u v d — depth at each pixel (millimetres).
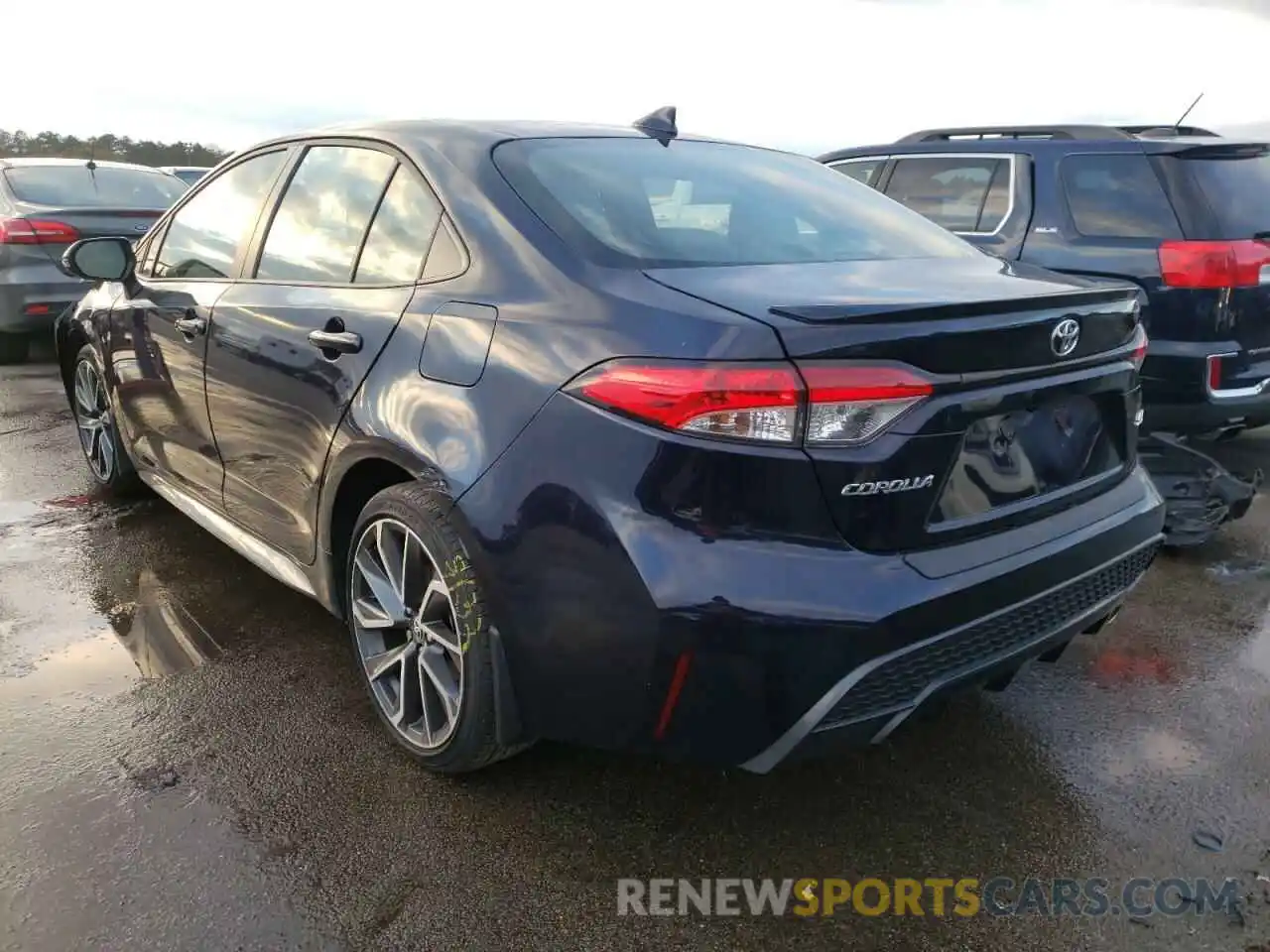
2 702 2900
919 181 5840
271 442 3016
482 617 2268
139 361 3859
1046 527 2289
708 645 1933
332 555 2836
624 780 2576
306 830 2365
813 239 2654
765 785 2574
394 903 2145
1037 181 5223
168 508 4617
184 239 3750
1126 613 3652
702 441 1913
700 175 2873
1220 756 2734
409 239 2662
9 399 6961
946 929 2109
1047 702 3008
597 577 2031
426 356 2420
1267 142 4875
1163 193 4773
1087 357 2324
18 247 7359
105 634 3352
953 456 2053
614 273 2209
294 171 3225
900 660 1995
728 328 1931
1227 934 2088
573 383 2084
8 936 2016
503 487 2176
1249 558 4188
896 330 1938
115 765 2605
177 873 2211
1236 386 4664
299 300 2900
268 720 2832
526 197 2477
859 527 1960
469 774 2580
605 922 2109
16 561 3963
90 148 17516
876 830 2416
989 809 2494
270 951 2008
